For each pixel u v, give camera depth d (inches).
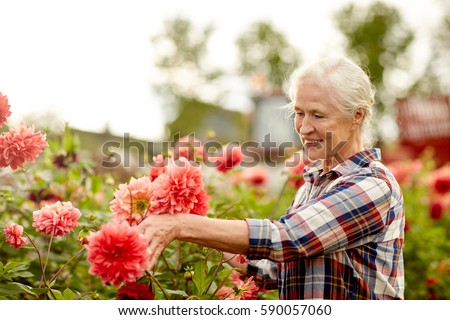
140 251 92.0
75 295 128.4
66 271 154.3
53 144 181.9
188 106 1386.6
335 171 113.7
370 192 106.7
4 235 137.3
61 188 181.0
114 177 192.5
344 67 112.0
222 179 202.7
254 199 206.5
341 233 103.7
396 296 109.8
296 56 1400.1
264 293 144.3
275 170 283.1
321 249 103.2
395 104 963.3
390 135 946.1
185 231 99.3
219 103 1412.4
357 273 107.0
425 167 392.8
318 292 106.9
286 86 142.3
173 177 100.2
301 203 121.3
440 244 271.3
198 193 102.9
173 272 138.4
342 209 104.4
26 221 165.9
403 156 848.9
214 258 130.0
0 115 130.0
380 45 1384.1
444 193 344.2
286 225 103.0
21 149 126.0
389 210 109.5
